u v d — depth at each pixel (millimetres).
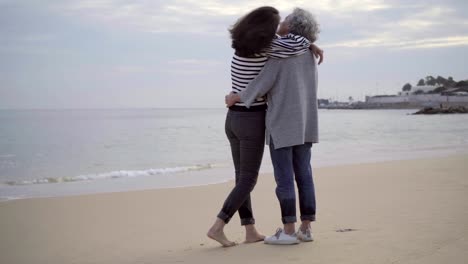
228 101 3510
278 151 3441
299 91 3396
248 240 3758
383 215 4582
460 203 5086
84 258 3779
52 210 6320
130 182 9852
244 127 3484
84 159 15781
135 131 33469
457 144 18656
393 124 43469
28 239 4676
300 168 3564
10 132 32031
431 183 7105
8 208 6480
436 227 3807
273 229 4551
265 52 3357
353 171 9391
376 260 2945
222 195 7309
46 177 11312
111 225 5254
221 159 14969
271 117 3418
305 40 3420
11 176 11633
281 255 3193
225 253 3383
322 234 3830
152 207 6367
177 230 4797
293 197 3479
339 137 25047
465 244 3221
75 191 8758
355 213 4848
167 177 10539
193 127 39906
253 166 3541
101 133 30781
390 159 12984
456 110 84250
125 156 16547
